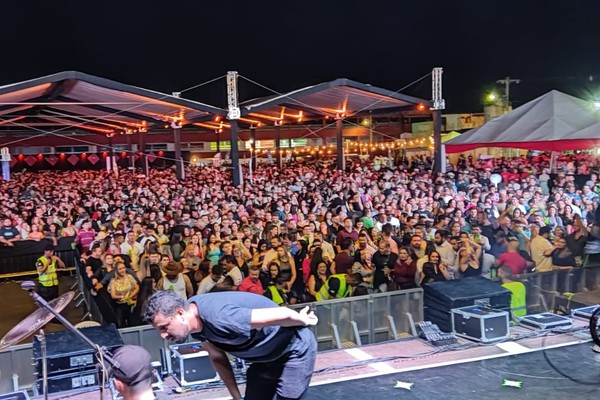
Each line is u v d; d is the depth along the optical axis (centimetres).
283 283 845
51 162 4128
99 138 4109
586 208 1254
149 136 4225
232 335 307
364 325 698
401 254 866
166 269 826
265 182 2072
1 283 1352
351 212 1346
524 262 886
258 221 1148
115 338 545
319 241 939
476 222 1090
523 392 482
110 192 1959
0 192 2220
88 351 523
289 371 347
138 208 1528
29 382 571
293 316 310
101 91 1808
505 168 2212
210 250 942
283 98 1883
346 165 3077
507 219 1070
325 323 683
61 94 1964
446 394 484
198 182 2214
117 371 263
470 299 647
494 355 568
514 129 1376
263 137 4172
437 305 664
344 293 838
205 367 534
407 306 715
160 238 1077
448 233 938
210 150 4447
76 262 1235
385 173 2159
